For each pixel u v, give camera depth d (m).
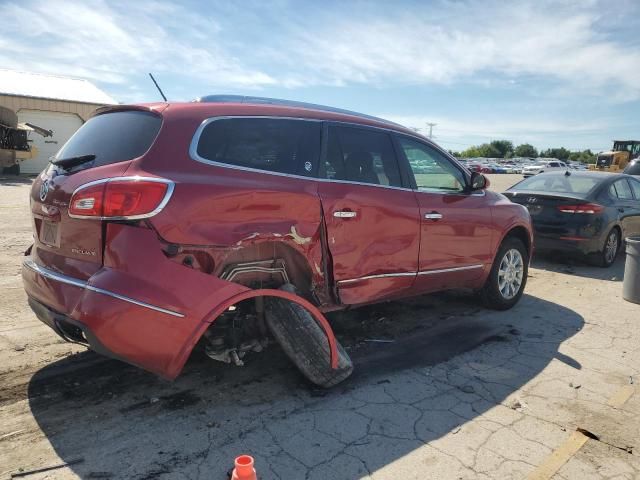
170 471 2.77
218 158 3.39
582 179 8.92
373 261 4.18
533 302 6.27
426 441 3.15
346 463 2.90
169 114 3.32
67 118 30.16
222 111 3.54
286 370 4.06
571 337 5.04
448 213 4.85
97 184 3.03
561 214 8.19
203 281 3.03
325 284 3.89
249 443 3.06
